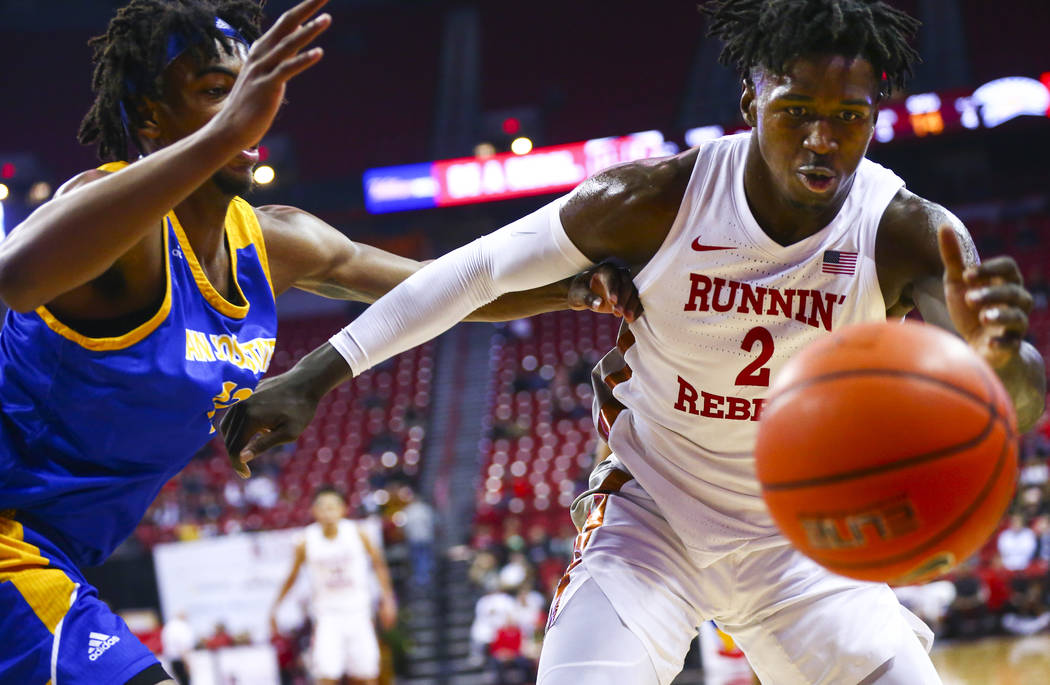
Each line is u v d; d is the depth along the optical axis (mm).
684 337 2170
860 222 2057
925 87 20672
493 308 2479
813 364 1586
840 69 1842
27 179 20719
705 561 2270
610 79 23359
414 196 19625
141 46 2074
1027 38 21312
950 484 1499
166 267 2021
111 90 2135
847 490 1509
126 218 1702
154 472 2174
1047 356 14539
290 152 22141
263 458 14719
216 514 13078
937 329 1621
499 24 25422
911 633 2219
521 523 12711
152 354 2006
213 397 2129
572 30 24766
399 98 23906
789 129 1894
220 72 2080
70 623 2008
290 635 9781
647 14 24531
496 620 10227
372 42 25453
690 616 2287
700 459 2271
